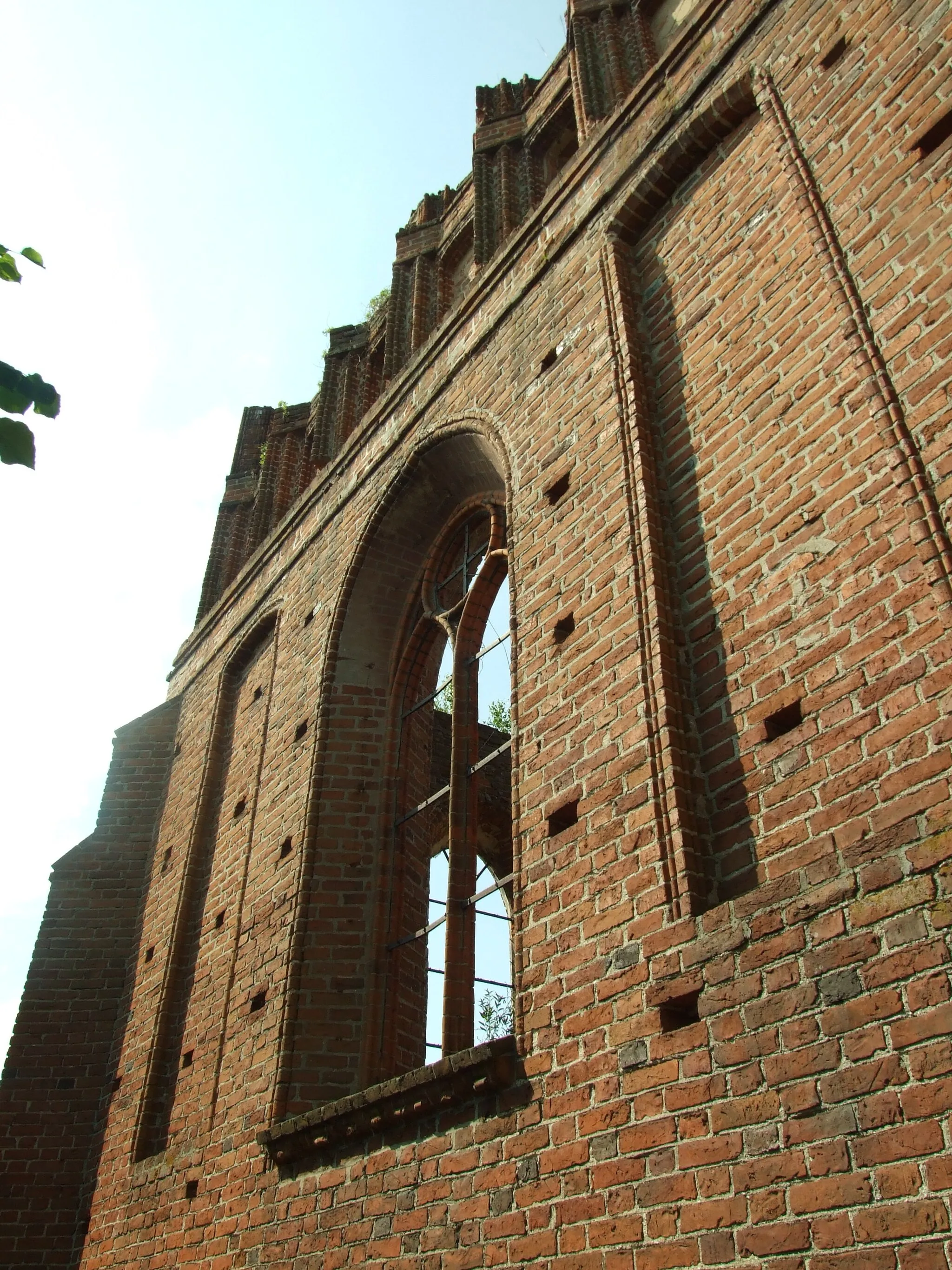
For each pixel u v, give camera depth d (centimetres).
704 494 638
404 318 1273
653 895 534
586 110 985
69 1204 1087
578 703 646
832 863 457
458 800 858
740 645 570
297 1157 729
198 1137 894
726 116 754
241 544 1583
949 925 402
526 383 866
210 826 1206
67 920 1282
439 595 1067
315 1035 830
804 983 443
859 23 666
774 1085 434
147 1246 886
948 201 548
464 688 918
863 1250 378
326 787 959
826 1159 403
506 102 1258
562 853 607
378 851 935
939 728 448
